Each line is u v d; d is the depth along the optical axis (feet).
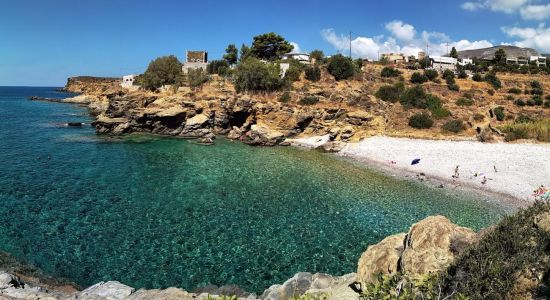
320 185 120.67
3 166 130.62
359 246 77.41
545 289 28.35
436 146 169.89
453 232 42.24
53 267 65.51
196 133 210.38
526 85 270.46
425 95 225.97
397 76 281.13
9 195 99.96
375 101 222.89
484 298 29.37
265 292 54.08
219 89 251.60
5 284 53.31
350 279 50.16
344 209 98.94
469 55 566.77
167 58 327.88
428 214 98.37
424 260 39.68
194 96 240.32
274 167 143.54
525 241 33.96
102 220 85.76
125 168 133.49
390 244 47.26
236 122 224.33
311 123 209.77
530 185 123.54
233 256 71.61
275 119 212.23
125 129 207.00
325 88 242.99
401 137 188.44
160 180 119.44
